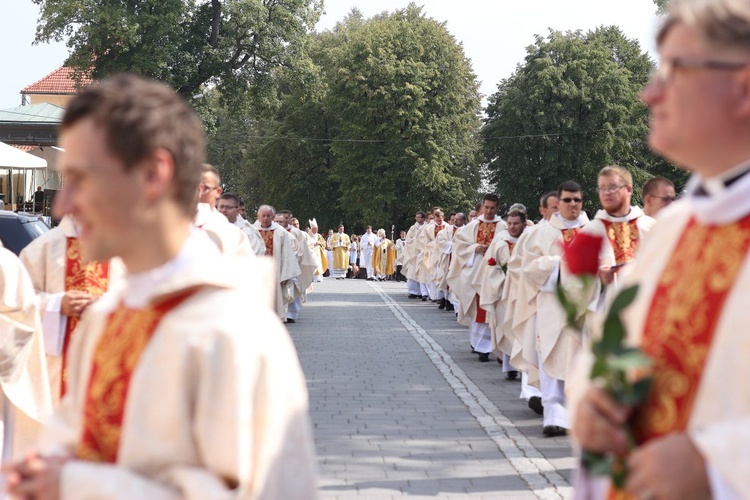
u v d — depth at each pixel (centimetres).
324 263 3953
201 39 4050
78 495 195
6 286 487
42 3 3722
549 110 5612
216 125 4381
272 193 6225
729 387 194
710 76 198
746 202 202
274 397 201
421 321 2062
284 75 4272
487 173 6200
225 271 210
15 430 501
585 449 209
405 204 5662
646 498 191
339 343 1606
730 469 179
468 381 1190
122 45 3738
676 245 220
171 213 215
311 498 208
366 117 5497
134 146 209
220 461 196
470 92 5959
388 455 773
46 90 6381
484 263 1384
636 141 5894
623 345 200
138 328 211
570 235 938
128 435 203
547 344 862
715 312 200
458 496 645
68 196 214
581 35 6219
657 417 204
